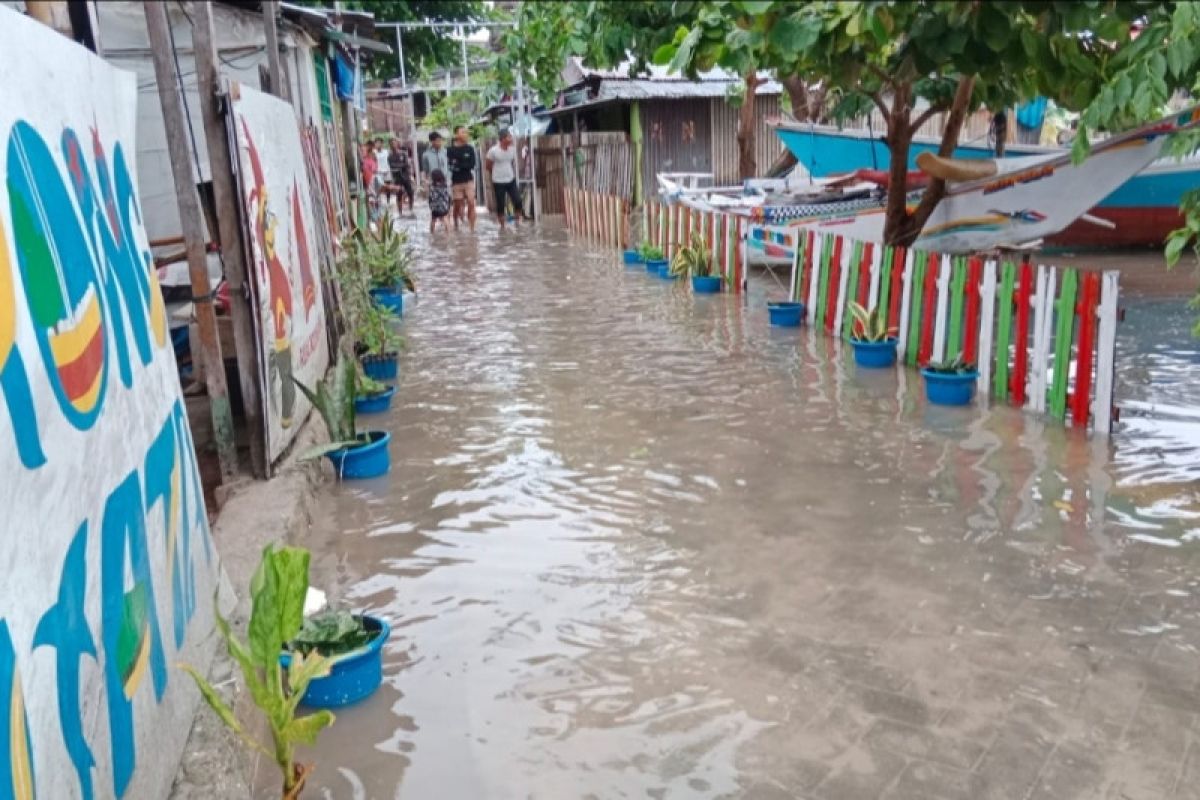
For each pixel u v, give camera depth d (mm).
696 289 12039
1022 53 6359
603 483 5676
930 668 3682
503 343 9555
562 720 3447
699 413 6977
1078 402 6273
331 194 11297
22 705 2008
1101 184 10594
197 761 3018
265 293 5492
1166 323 9266
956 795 3004
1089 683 3557
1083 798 2975
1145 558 4484
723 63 6684
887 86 10289
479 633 4051
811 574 4457
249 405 5352
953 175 9297
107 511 2668
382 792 3107
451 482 5781
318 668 3033
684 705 3508
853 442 6215
